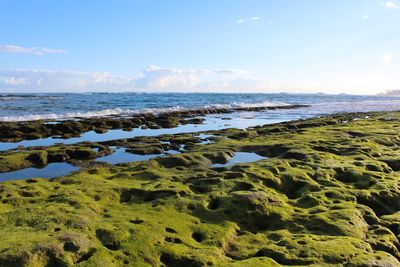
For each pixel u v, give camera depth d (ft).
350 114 189.37
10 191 46.70
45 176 65.72
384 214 45.16
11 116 155.12
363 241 34.06
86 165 73.92
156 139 100.58
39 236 31.91
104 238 33.06
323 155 68.03
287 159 64.90
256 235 36.83
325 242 33.37
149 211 40.55
